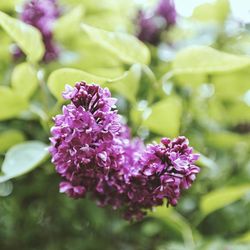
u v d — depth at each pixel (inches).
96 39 21.7
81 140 14.2
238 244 26.8
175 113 22.2
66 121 14.3
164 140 15.3
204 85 28.8
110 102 14.6
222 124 30.6
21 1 27.0
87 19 30.0
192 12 32.0
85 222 30.6
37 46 21.5
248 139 29.9
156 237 30.3
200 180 29.5
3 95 21.9
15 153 19.8
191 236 25.3
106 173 15.0
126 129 17.8
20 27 20.6
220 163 30.2
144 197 15.7
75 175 15.4
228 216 30.0
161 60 28.7
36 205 29.6
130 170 15.6
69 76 18.5
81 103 14.5
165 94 25.1
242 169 30.6
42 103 24.3
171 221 25.3
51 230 30.8
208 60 22.3
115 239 30.8
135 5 32.0
